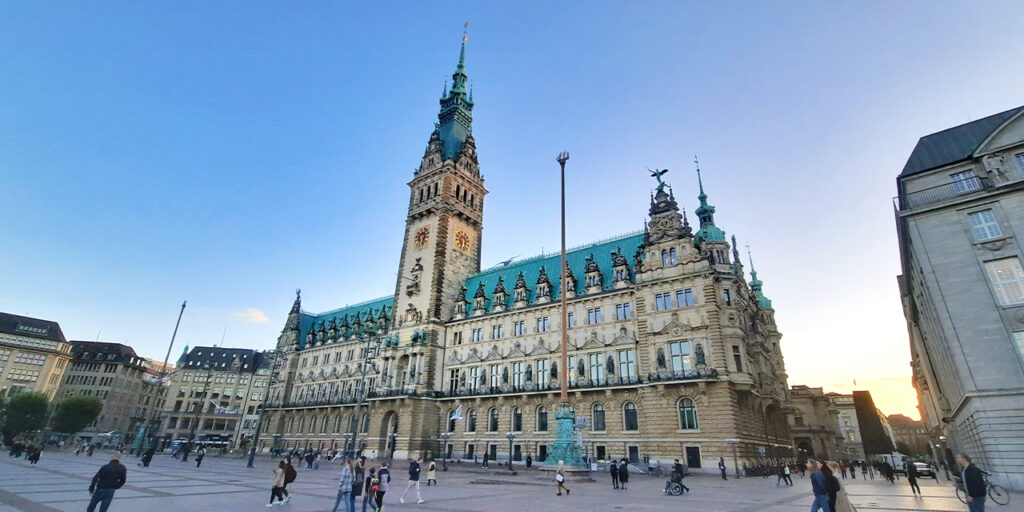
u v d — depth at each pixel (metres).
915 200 43.56
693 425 59.06
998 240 37.44
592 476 50.47
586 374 70.44
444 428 83.88
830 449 110.12
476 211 108.88
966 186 42.03
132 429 166.00
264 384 171.88
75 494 26.66
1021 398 33.44
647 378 63.34
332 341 119.50
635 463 59.19
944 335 38.69
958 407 42.62
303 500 28.03
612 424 65.31
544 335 77.44
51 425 132.38
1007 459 32.81
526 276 89.38
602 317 72.44
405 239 105.00
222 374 171.25
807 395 107.81
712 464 55.50
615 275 74.12
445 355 90.12
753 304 79.44
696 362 60.69
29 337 149.75
